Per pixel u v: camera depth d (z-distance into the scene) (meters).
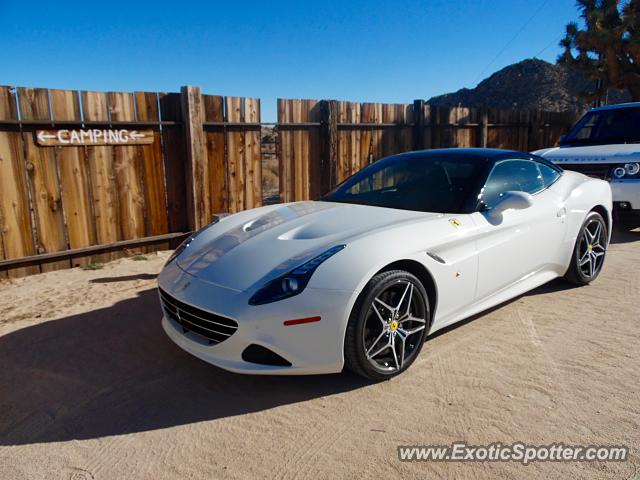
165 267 3.31
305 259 2.70
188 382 2.95
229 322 2.60
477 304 3.43
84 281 5.00
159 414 2.62
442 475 2.10
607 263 5.27
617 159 6.27
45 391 2.88
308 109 7.39
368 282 2.66
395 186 3.88
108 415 2.62
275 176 15.72
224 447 2.33
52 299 4.46
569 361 3.06
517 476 2.08
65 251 5.41
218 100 6.42
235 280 2.72
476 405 2.60
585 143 7.30
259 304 2.55
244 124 6.67
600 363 3.03
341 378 2.92
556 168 4.40
